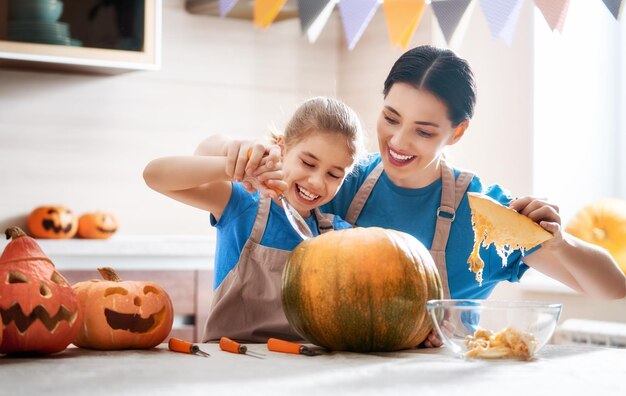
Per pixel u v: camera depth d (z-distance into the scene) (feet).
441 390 3.09
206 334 4.93
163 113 11.89
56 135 11.35
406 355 4.06
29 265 4.05
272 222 5.13
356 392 3.05
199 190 5.16
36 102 11.25
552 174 10.68
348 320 4.04
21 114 11.19
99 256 9.57
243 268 4.99
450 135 5.30
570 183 10.79
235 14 11.92
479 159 10.88
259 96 12.42
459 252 5.67
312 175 5.09
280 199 5.16
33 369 3.59
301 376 3.39
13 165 11.16
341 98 12.71
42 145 11.29
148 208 11.79
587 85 10.84
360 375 3.41
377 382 3.25
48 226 10.42
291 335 4.90
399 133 5.19
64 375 3.42
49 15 9.96
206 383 3.23
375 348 4.15
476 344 3.82
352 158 5.22
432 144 5.20
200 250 9.87
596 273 5.19
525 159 10.48
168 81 11.92
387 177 5.82
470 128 10.96
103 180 11.58
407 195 5.76
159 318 4.38
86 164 11.50
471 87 5.27
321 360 3.87
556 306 3.89
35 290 3.97
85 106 11.49
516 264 5.63
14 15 9.91
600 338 8.95
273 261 5.01
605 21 10.85
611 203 9.53
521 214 4.36
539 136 10.52
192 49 12.05
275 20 12.20
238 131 12.30
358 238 4.15
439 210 5.70
